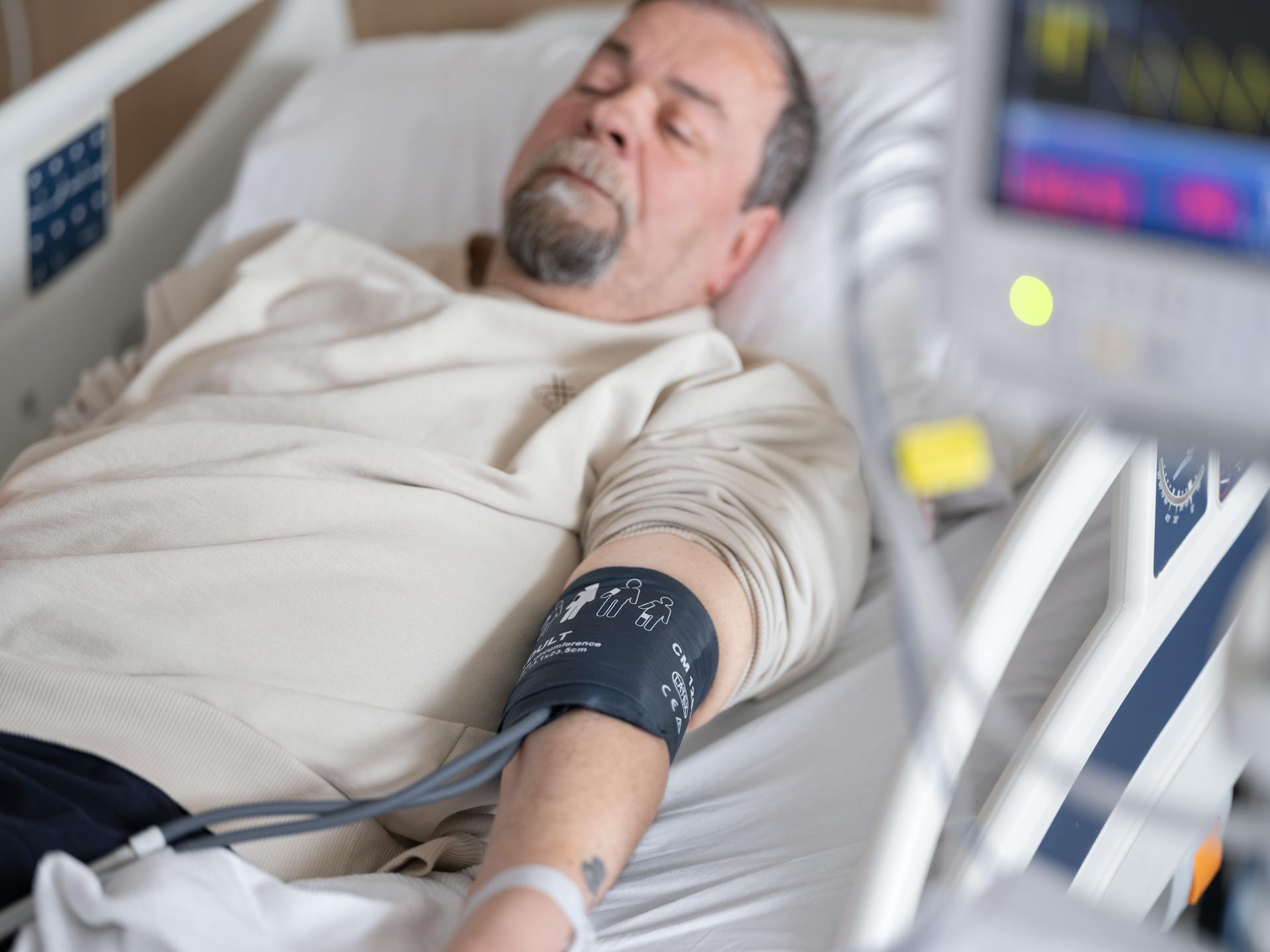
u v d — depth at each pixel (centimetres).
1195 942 59
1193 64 50
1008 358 57
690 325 142
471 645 108
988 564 78
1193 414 53
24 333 164
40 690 98
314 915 83
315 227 153
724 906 95
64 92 160
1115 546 87
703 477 116
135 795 92
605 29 208
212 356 139
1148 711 99
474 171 184
